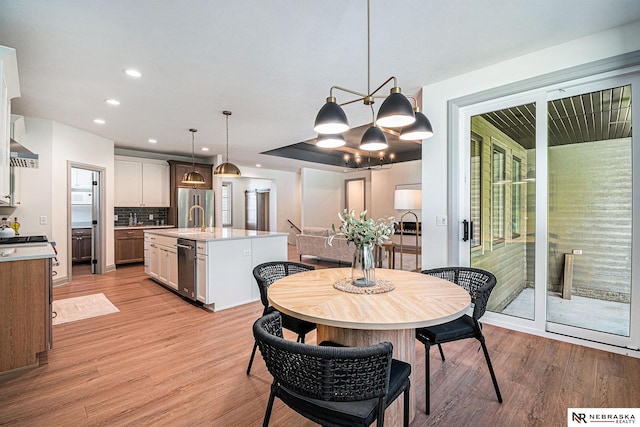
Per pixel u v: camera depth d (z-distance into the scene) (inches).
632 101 94.7
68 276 191.6
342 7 79.8
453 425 66.4
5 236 140.3
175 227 271.4
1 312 87.7
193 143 238.2
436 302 61.3
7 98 98.5
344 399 44.9
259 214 415.8
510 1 78.5
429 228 130.4
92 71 114.9
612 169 110.0
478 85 117.0
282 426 67.1
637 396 75.3
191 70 114.7
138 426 66.7
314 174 387.2
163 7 79.1
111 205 229.0
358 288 70.8
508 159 117.4
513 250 117.3
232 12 81.4
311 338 114.7
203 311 142.9
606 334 98.7
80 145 198.8
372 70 116.1
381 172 373.4
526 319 113.6
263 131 201.6
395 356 65.1
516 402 73.9
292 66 112.0
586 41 96.3
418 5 79.4
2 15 81.3
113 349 103.6
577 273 118.0
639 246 93.6
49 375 87.1
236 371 89.7
